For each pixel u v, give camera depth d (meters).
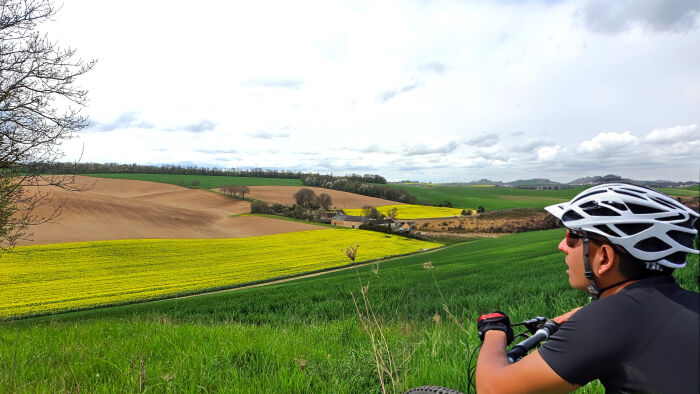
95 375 3.48
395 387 2.65
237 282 43.56
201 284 42.66
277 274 47.78
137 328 6.96
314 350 4.05
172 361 3.82
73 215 74.69
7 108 14.34
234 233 82.06
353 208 128.38
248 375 3.22
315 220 103.31
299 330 5.81
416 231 97.31
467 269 29.73
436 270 30.75
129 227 75.75
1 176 14.23
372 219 103.75
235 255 60.59
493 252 47.06
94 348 4.67
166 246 64.38
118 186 132.12
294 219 103.06
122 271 48.22
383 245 72.69
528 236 75.50
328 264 53.69
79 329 7.24
